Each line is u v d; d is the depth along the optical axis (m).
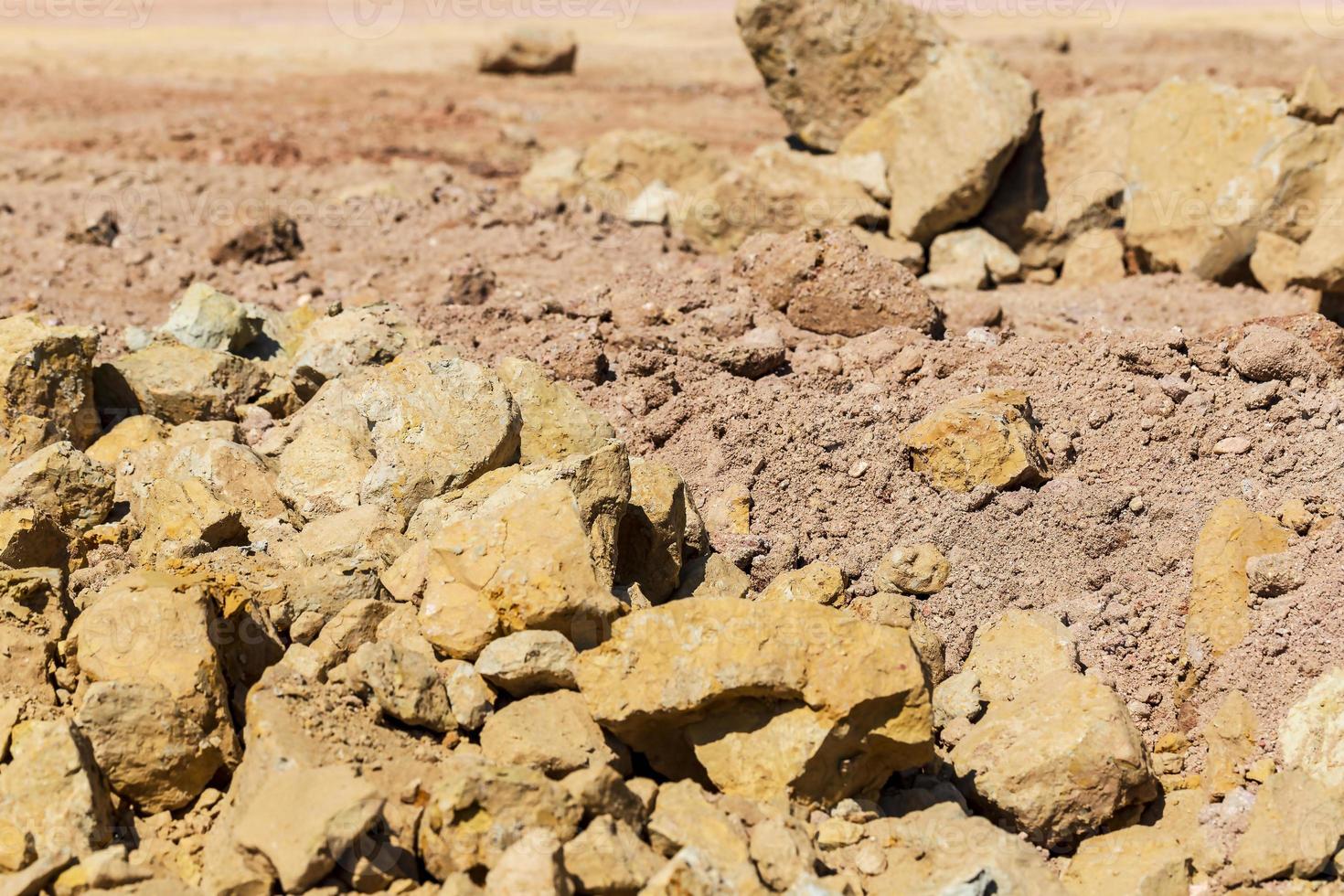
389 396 3.34
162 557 3.20
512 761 2.96
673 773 3.02
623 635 2.99
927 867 2.94
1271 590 3.17
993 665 3.16
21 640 3.04
